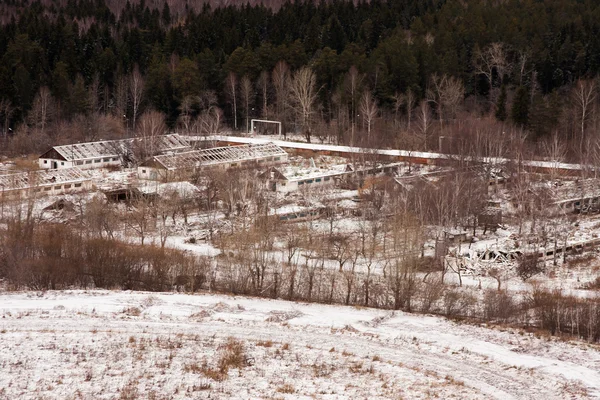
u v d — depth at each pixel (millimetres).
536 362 72562
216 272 101875
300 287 97250
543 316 84625
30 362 67750
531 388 66750
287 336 77812
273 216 122938
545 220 124812
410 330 81500
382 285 98625
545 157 164500
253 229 114688
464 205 127500
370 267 106625
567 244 115312
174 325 79812
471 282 103375
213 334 77500
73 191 142250
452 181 131625
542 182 140125
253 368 68375
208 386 63500
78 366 67188
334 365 70250
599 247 117500
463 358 73375
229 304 88500
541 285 100875
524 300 91625
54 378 64375
